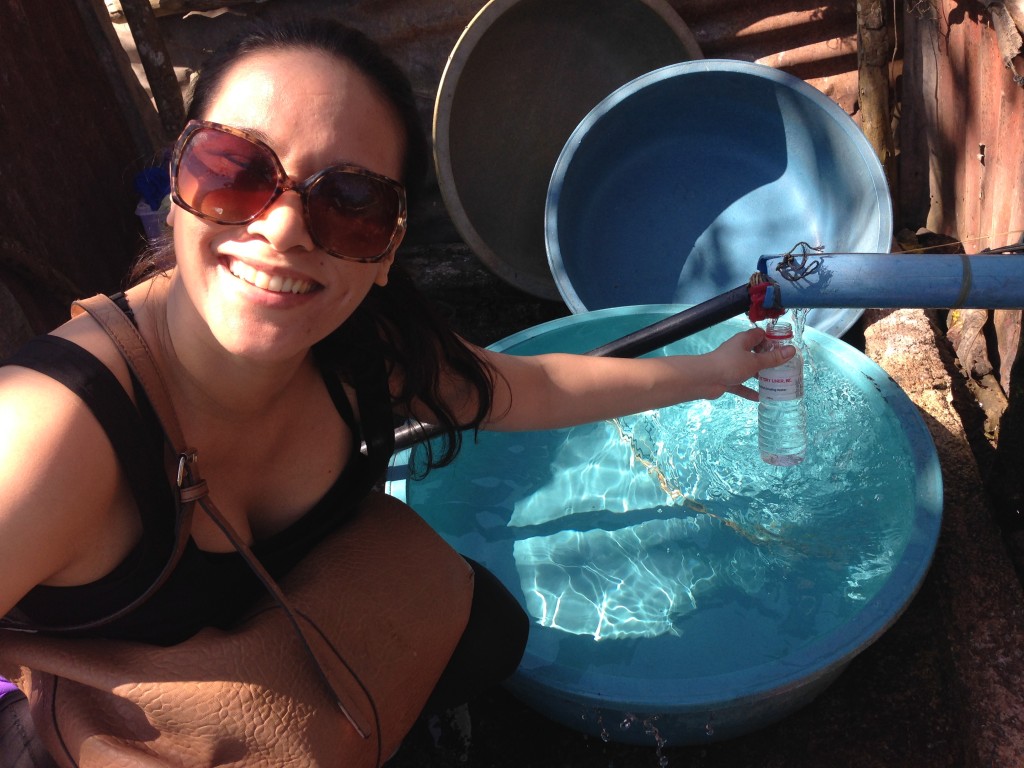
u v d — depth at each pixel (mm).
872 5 3234
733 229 3352
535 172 3668
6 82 2990
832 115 3027
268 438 1357
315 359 1436
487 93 3494
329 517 1479
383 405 1479
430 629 1494
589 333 2848
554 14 3467
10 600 1057
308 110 1023
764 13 3650
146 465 1132
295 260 1036
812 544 2281
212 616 1314
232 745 1221
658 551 2348
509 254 3631
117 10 3898
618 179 3434
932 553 1963
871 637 1795
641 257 3400
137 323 1192
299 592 1362
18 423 1041
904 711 2045
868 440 2453
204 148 1004
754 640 2074
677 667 2020
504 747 2096
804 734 2037
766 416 2125
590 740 2088
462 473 2588
